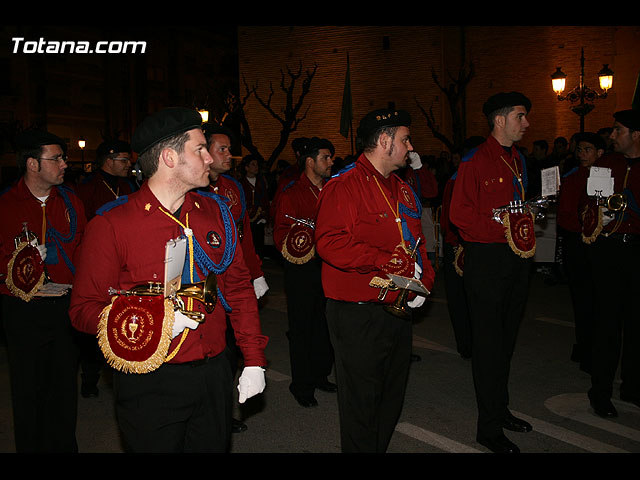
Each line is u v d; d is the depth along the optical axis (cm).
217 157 399
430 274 326
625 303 459
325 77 2478
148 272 224
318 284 473
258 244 1103
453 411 463
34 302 337
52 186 360
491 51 2239
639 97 780
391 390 317
